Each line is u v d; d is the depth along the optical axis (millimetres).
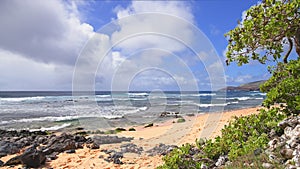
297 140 3977
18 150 8148
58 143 8523
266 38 4672
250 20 4750
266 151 4121
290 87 4539
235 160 4266
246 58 5059
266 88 5160
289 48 5086
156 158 7051
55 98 53688
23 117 21641
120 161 6781
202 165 4816
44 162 6789
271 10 4449
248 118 5527
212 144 5336
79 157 7289
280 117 5027
